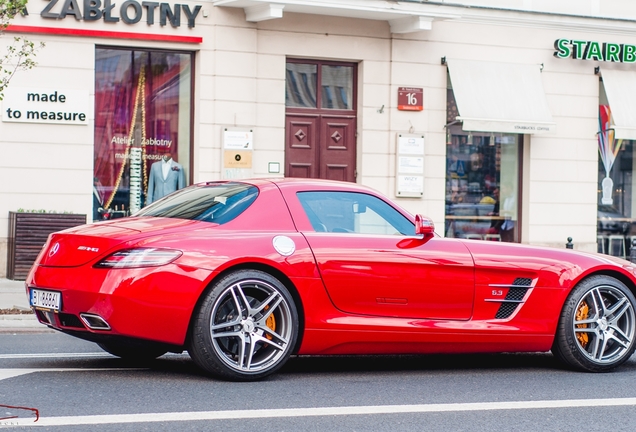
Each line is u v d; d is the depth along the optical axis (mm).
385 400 6594
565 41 19000
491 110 18250
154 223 7289
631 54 19422
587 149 19406
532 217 19047
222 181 8273
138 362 8070
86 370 7500
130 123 16609
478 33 18531
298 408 6188
